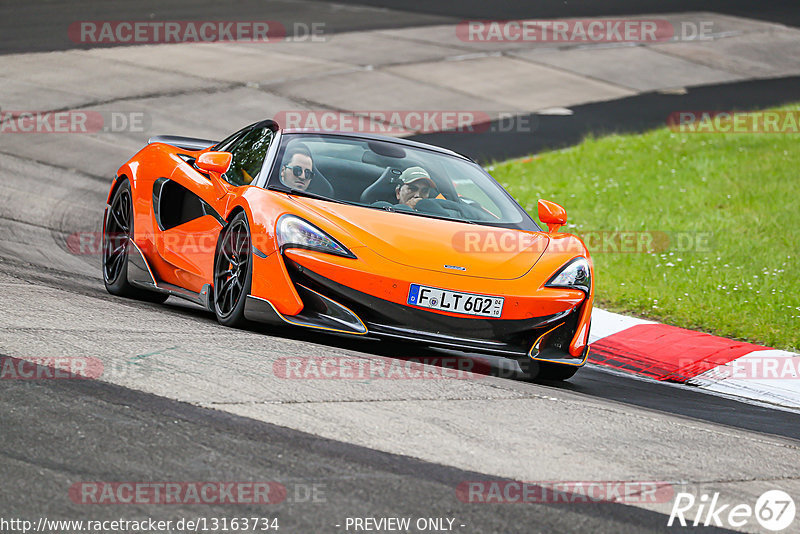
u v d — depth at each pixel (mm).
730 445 16109
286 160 21953
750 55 86750
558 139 57531
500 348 19578
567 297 20047
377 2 102312
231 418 13750
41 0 89062
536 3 106188
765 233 39500
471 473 12805
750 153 53844
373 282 18859
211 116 55219
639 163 51750
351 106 60281
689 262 35219
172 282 23484
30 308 19250
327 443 13234
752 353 25453
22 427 12734
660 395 21547
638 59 81500
